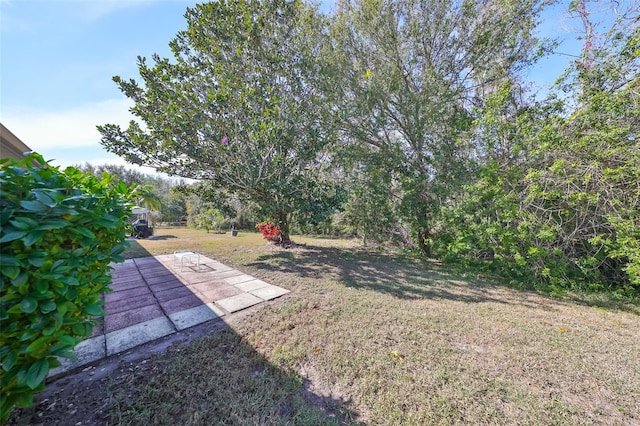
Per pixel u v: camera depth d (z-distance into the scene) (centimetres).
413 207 669
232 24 590
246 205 817
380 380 198
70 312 132
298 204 658
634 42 401
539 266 459
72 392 180
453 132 603
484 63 615
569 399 184
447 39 635
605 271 441
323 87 637
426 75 623
